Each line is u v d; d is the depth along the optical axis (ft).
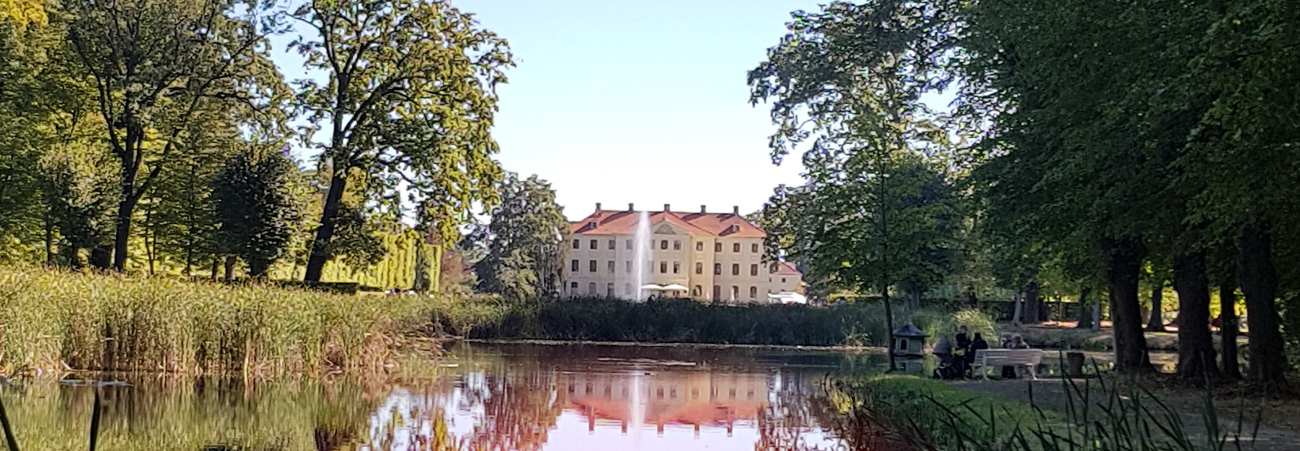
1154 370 72.08
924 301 179.63
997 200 68.54
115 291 69.67
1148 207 56.70
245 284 87.35
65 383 61.67
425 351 102.17
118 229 123.34
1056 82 54.80
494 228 274.98
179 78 124.47
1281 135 42.65
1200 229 55.93
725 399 73.05
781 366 106.83
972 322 139.95
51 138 123.24
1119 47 50.70
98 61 122.01
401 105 124.47
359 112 123.65
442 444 48.55
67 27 118.83
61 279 68.03
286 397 62.34
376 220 123.75
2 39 110.22
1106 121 50.70
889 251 86.94
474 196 123.75
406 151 118.93
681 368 101.86
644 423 59.21
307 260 132.16
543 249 279.49
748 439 53.83
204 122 129.59
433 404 63.26
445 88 122.21
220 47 124.77
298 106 123.75
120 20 122.01
